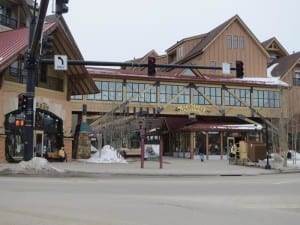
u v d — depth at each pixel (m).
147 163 40.06
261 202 15.90
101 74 49.47
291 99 54.97
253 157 41.25
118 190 18.38
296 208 14.59
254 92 55.69
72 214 11.88
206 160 48.56
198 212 12.92
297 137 49.41
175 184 21.80
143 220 11.33
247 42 60.53
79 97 48.97
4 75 33.06
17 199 14.49
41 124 36.91
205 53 58.53
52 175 26.14
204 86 53.75
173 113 52.03
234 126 52.53
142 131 34.91
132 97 50.75
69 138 39.44
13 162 33.28
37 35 22.48
